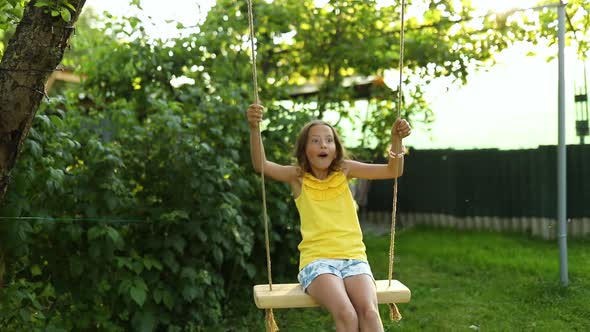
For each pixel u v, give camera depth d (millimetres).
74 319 4570
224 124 5668
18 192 4113
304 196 3840
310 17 7301
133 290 4480
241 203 5410
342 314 3291
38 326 4367
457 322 5082
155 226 4973
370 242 8109
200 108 5688
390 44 7332
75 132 5000
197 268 5023
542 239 7805
